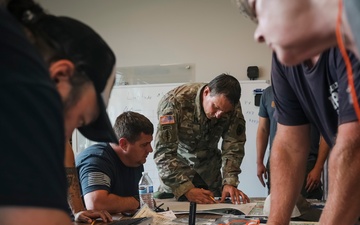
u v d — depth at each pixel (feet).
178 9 13.19
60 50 1.88
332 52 3.09
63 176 1.69
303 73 3.60
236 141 7.70
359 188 2.99
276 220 3.93
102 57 2.04
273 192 4.11
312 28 1.69
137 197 6.38
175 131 6.99
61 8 13.99
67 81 1.91
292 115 4.13
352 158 2.99
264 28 1.83
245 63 12.61
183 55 13.14
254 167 11.79
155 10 13.37
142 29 13.47
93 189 5.76
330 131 3.62
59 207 1.58
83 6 13.87
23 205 1.46
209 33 12.92
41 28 1.90
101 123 2.23
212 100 7.00
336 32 1.62
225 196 6.77
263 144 10.05
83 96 1.99
